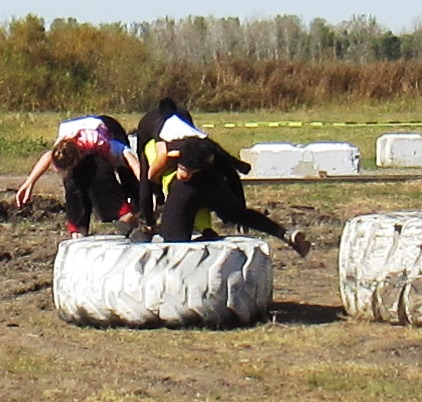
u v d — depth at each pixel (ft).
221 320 28.50
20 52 132.16
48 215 47.01
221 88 136.77
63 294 29.55
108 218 32.86
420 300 27.89
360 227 29.19
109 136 33.09
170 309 28.25
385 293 28.43
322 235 43.45
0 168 69.62
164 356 26.05
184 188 29.78
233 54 144.77
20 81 129.18
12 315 31.32
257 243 29.50
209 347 26.86
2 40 133.80
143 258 28.48
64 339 28.04
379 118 120.57
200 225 31.48
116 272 28.58
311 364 25.21
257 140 91.25
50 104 129.59
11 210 46.93
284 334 28.04
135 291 28.35
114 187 32.86
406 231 28.22
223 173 30.04
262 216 30.48
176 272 28.27
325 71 139.95
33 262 39.06
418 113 129.70
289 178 62.13
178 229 29.89
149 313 28.35
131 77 133.18
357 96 138.82
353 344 26.99
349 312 29.68
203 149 29.27
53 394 23.30
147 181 30.66
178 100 135.44
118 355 26.27
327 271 37.73
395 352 26.17
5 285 35.35
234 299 28.48
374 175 64.75
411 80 139.44
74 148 32.71
